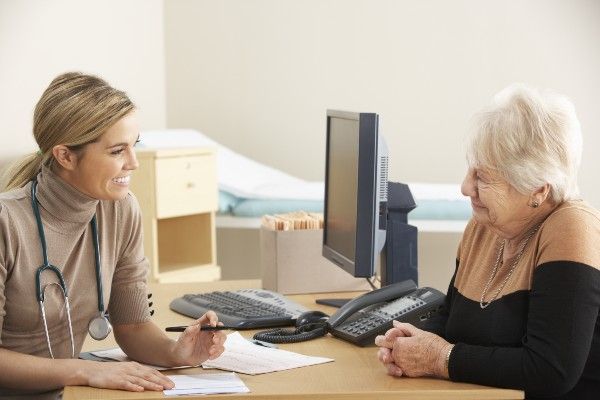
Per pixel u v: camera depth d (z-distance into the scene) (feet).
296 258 10.31
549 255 6.62
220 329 7.37
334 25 20.92
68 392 6.66
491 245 7.48
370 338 8.00
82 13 17.98
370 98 20.97
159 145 17.40
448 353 6.78
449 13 20.48
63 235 7.62
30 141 16.26
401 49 20.75
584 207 6.81
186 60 21.47
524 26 20.27
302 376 7.00
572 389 6.76
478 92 20.61
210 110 21.52
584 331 6.45
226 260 19.52
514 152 6.71
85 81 7.47
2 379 7.04
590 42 20.12
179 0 21.34
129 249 8.22
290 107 21.26
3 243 7.28
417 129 20.92
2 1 15.52
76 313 7.84
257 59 21.24
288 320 8.87
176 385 6.79
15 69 15.85
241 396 6.43
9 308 7.47
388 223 9.48
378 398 6.46
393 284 8.72
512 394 6.47
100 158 7.38
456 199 15.92
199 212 16.17
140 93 20.36
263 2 21.07
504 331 6.95
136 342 7.98
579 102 20.26
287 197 16.85
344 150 9.52
